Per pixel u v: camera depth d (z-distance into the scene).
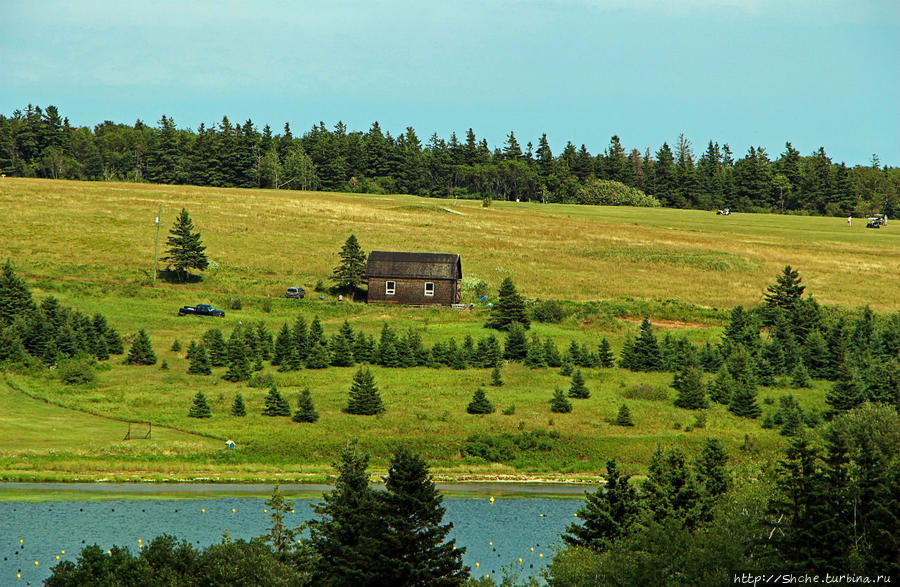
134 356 125.94
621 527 62.72
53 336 126.62
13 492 81.69
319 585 54.34
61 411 105.50
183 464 91.44
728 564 54.91
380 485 88.44
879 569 54.03
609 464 65.62
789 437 104.25
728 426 108.38
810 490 56.78
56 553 67.06
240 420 104.56
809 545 55.47
